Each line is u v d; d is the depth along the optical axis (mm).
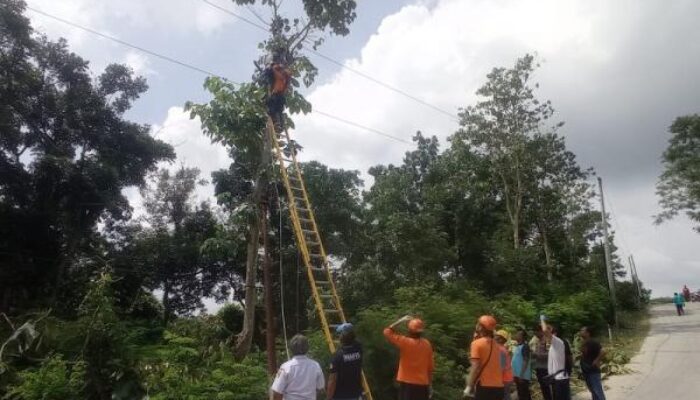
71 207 28797
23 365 12336
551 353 10086
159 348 12484
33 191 28312
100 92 31250
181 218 37312
